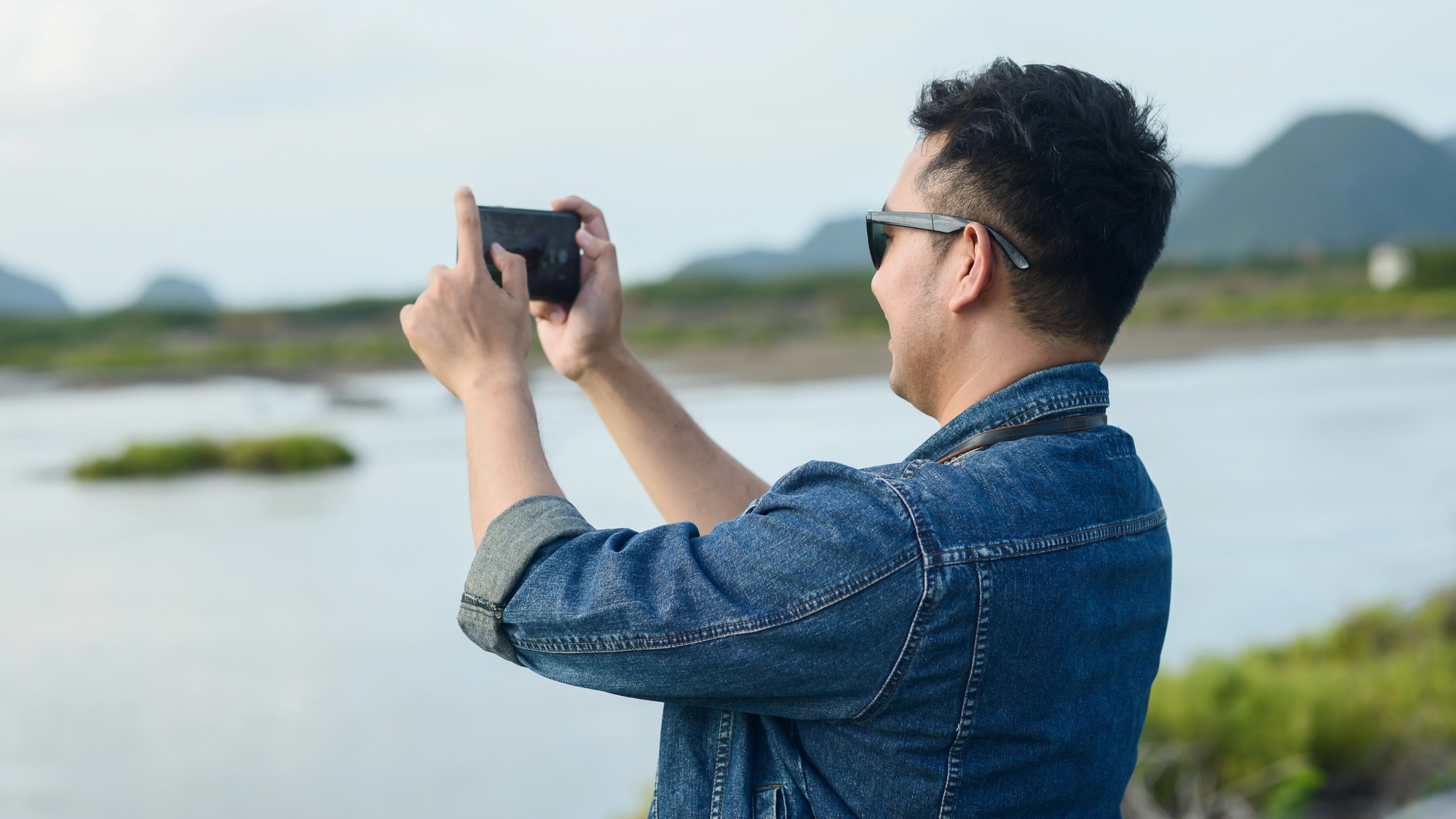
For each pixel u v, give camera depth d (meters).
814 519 0.88
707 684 0.87
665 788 0.99
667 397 1.39
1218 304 77.81
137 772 6.71
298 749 6.97
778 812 0.92
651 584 0.89
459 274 1.06
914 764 0.88
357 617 10.29
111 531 15.28
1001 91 1.00
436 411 33.25
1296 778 4.26
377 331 83.25
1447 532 12.20
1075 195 0.96
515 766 6.54
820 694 0.87
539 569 0.92
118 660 9.18
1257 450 19.55
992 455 0.96
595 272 1.33
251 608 10.74
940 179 1.01
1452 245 111.00
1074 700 0.92
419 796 6.12
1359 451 19.31
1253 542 12.13
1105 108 0.98
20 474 21.70
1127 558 0.97
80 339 82.12
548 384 37.66
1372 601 9.03
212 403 39.00
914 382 1.08
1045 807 0.93
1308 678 5.52
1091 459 0.98
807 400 30.98
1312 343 53.44
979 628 0.85
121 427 30.98
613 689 0.91
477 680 8.30
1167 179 1.01
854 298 87.12
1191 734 4.76
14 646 9.72
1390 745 4.76
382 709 7.68
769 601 0.86
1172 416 25.19
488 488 0.98
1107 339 1.04
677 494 1.38
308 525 15.22
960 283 1.00
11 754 7.03
